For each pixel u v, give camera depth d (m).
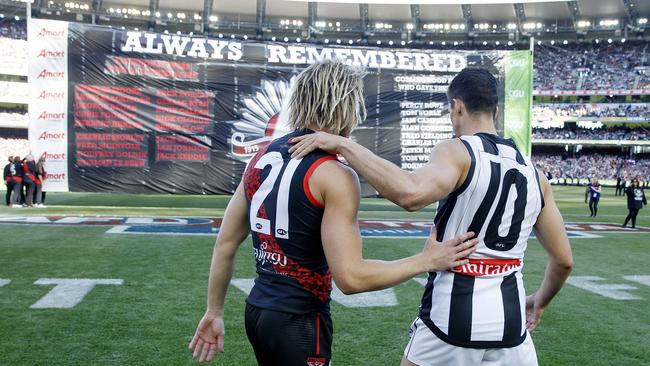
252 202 1.97
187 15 45.91
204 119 16.34
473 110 2.20
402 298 6.31
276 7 47.25
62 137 15.62
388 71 17.03
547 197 2.22
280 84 16.53
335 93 1.91
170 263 7.96
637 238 12.52
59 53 15.52
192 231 11.36
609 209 22.02
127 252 8.78
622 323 5.50
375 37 49.25
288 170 1.86
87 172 15.76
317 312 1.92
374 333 4.99
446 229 2.06
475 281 2.03
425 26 48.62
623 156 54.97
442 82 17.16
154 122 16.08
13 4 41.78
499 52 17.17
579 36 48.66
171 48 16.14
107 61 15.77
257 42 16.58
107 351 4.31
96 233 10.78
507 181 2.03
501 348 2.04
